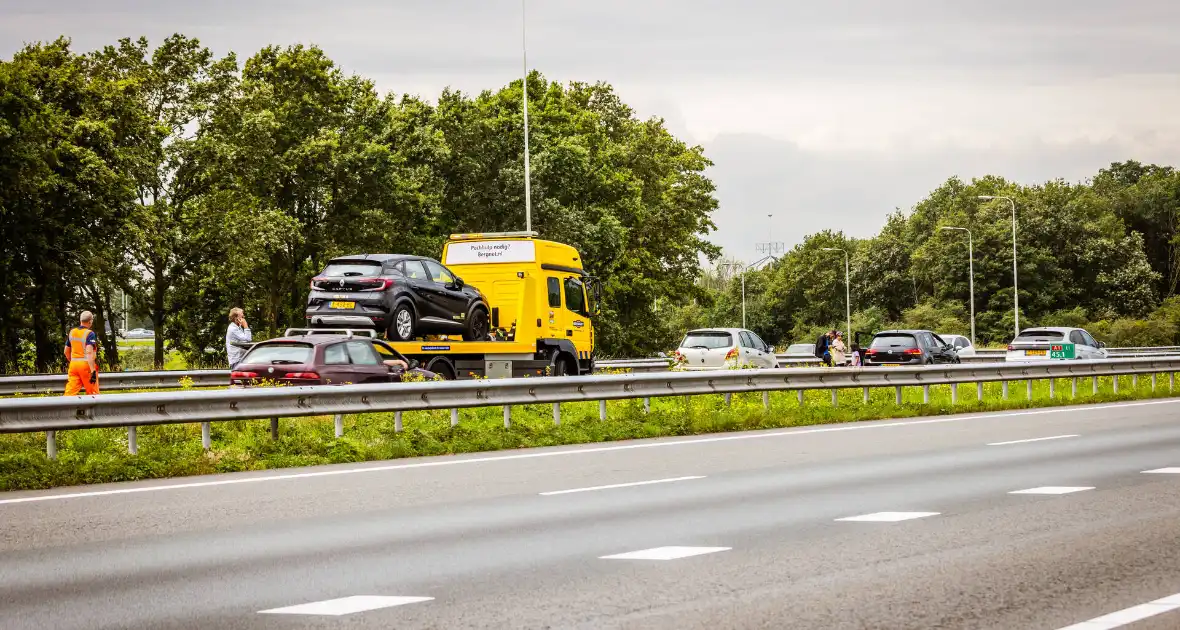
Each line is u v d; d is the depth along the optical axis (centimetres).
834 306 14462
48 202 4931
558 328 3091
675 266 8250
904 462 1708
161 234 5303
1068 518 1157
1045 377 3328
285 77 5709
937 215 14825
